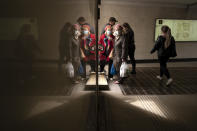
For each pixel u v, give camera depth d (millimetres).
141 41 6520
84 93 806
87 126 849
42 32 222
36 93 208
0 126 133
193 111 2664
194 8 6543
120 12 6156
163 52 3809
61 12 329
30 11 181
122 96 3264
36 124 212
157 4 6277
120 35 3689
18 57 156
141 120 2375
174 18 6512
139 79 4445
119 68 3918
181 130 2150
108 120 2355
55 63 290
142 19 6336
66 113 385
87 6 979
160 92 3496
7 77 139
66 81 388
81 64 754
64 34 361
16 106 157
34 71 198
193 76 4781
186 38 6801
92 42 1557
